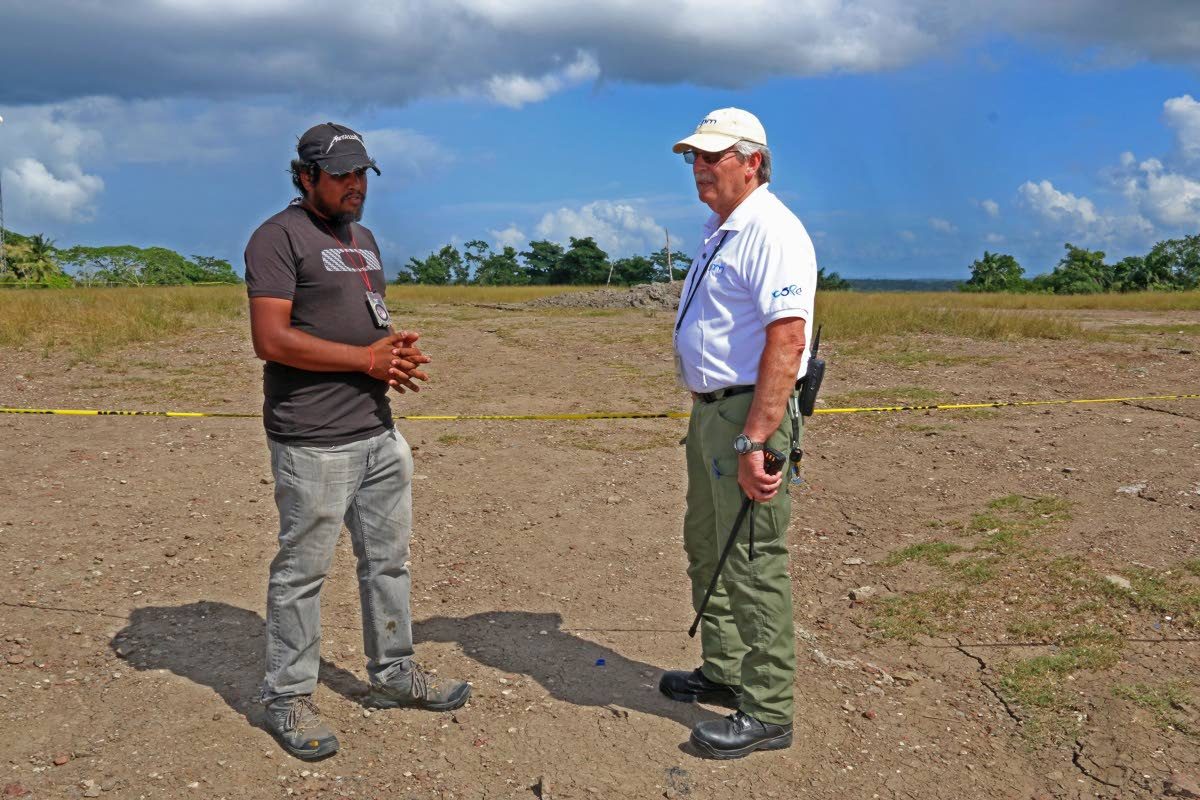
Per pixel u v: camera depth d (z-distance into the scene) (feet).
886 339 43.68
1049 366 35.37
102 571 14.96
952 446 23.39
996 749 10.78
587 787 9.70
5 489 19.12
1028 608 14.16
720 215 10.25
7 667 11.66
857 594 14.96
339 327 9.86
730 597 10.30
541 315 66.33
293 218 9.75
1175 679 12.03
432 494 19.86
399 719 10.87
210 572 15.10
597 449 23.79
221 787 9.46
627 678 12.05
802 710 11.41
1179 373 33.68
